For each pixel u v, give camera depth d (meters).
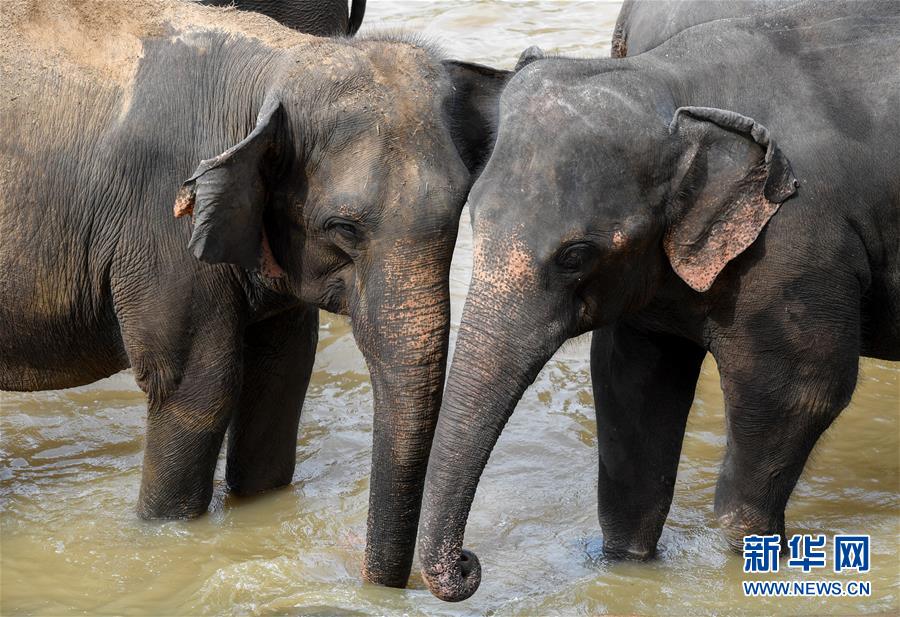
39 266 6.98
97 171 6.88
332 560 6.82
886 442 8.06
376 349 6.32
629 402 6.64
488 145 6.35
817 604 6.11
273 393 7.45
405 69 6.53
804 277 5.91
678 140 5.73
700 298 6.04
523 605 6.27
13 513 7.37
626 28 10.41
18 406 8.64
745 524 6.39
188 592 6.61
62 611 6.45
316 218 6.45
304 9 10.12
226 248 6.42
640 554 6.77
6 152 6.91
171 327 6.88
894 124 6.00
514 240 5.55
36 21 7.03
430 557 5.48
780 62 6.04
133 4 7.11
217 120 6.85
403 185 6.26
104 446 8.18
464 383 5.53
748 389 6.12
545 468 7.84
